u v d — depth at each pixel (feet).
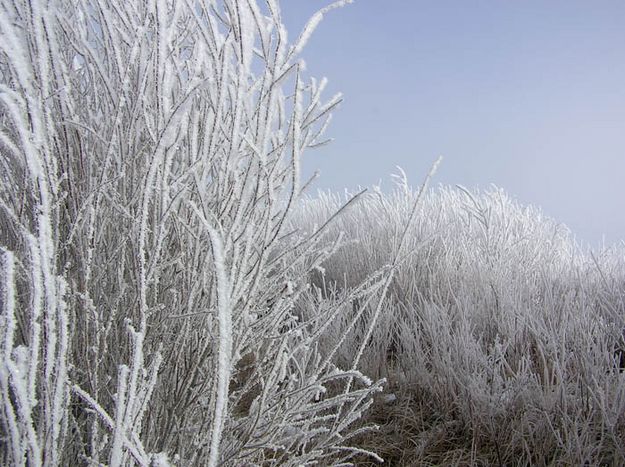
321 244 15.21
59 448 3.45
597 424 7.88
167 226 4.56
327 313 4.84
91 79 4.57
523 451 7.42
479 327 11.23
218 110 3.87
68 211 4.38
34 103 3.20
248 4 3.79
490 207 15.30
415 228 14.57
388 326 10.52
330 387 9.38
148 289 4.42
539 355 9.84
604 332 10.03
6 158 4.36
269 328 4.76
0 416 3.45
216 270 2.80
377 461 7.78
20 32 3.64
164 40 3.71
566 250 15.43
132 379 2.99
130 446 2.97
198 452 4.37
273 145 4.76
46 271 2.97
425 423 8.65
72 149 4.42
